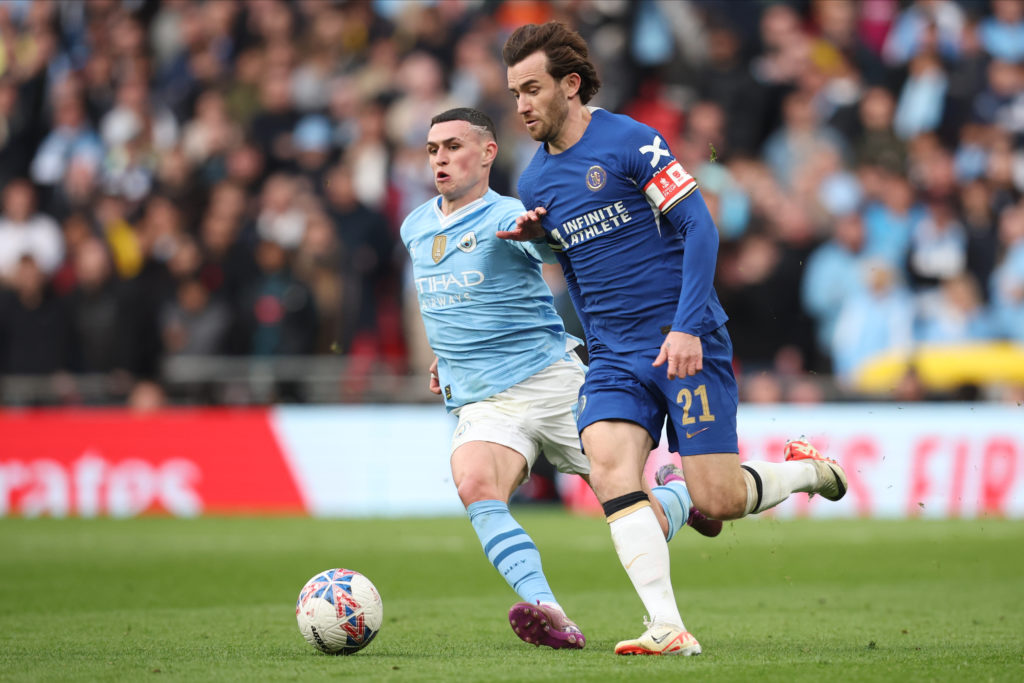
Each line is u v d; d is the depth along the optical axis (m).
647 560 17.33
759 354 50.09
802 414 47.34
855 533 41.12
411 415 49.62
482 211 19.88
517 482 19.61
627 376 17.77
